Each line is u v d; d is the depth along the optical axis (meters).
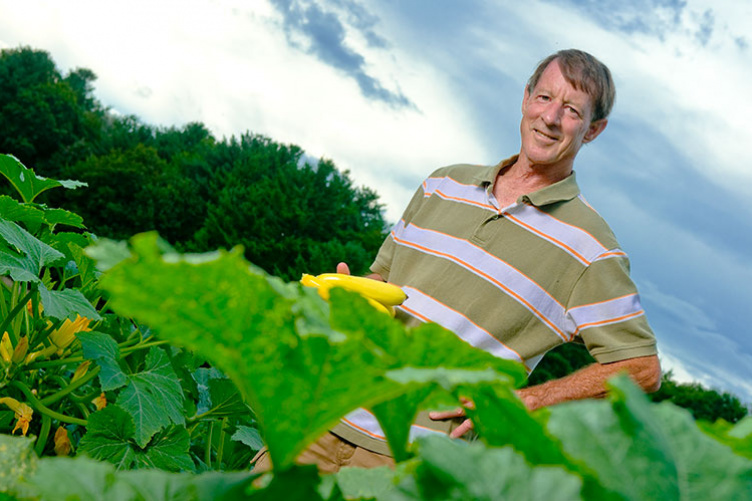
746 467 0.37
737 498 0.36
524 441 0.42
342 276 1.70
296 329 0.35
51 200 37.72
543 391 2.44
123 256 0.33
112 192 37.78
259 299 0.34
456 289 2.56
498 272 2.54
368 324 0.40
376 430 2.35
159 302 0.33
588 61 2.80
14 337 2.21
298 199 31.39
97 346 2.15
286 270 29.62
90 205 37.69
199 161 37.97
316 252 28.88
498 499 0.34
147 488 0.38
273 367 0.36
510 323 2.51
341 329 0.39
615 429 0.38
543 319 2.54
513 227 2.58
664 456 0.37
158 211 36.19
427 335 0.40
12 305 2.26
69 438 2.41
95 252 0.33
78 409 2.54
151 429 2.09
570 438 0.38
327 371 0.37
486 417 0.45
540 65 2.90
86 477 0.38
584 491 0.36
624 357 2.43
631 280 2.54
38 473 0.37
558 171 2.72
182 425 2.29
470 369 0.42
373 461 2.34
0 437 0.42
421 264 2.68
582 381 2.44
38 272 2.08
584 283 2.53
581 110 2.69
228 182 34.88
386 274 2.92
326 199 32.50
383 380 0.37
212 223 29.73
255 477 0.40
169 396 2.24
